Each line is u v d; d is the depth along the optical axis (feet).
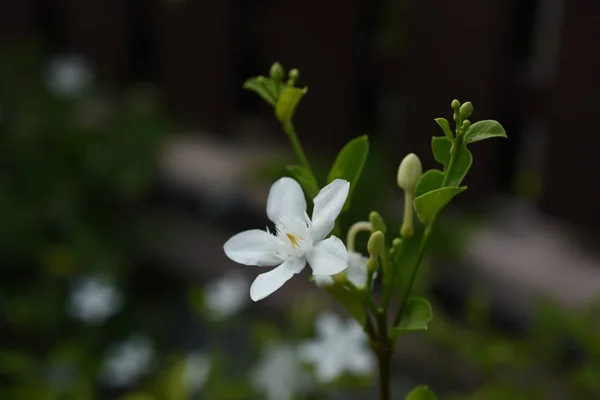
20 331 2.83
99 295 2.62
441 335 2.18
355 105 2.77
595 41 2.18
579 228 2.39
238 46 3.07
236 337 2.68
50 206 2.99
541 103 2.33
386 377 1.15
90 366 2.44
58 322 2.84
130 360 2.43
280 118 1.21
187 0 3.13
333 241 1.09
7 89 3.20
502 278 2.37
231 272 2.95
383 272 1.13
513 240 2.49
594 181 2.31
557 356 2.14
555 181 2.38
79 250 2.93
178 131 3.34
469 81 2.40
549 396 2.09
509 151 2.51
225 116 3.22
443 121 1.05
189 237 3.10
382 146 2.71
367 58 2.68
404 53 2.55
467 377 2.34
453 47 2.40
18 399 2.21
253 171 2.98
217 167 3.11
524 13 2.30
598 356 2.01
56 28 3.64
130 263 3.07
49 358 2.56
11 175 3.04
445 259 2.45
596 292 2.25
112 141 3.12
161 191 3.24
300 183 1.20
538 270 2.39
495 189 2.59
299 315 2.16
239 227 3.06
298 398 2.08
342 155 1.17
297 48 2.84
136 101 3.34
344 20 2.67
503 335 2.29
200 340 2.79
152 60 3.43
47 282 2.93
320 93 2.82
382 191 2.56
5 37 3.74
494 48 2.33
